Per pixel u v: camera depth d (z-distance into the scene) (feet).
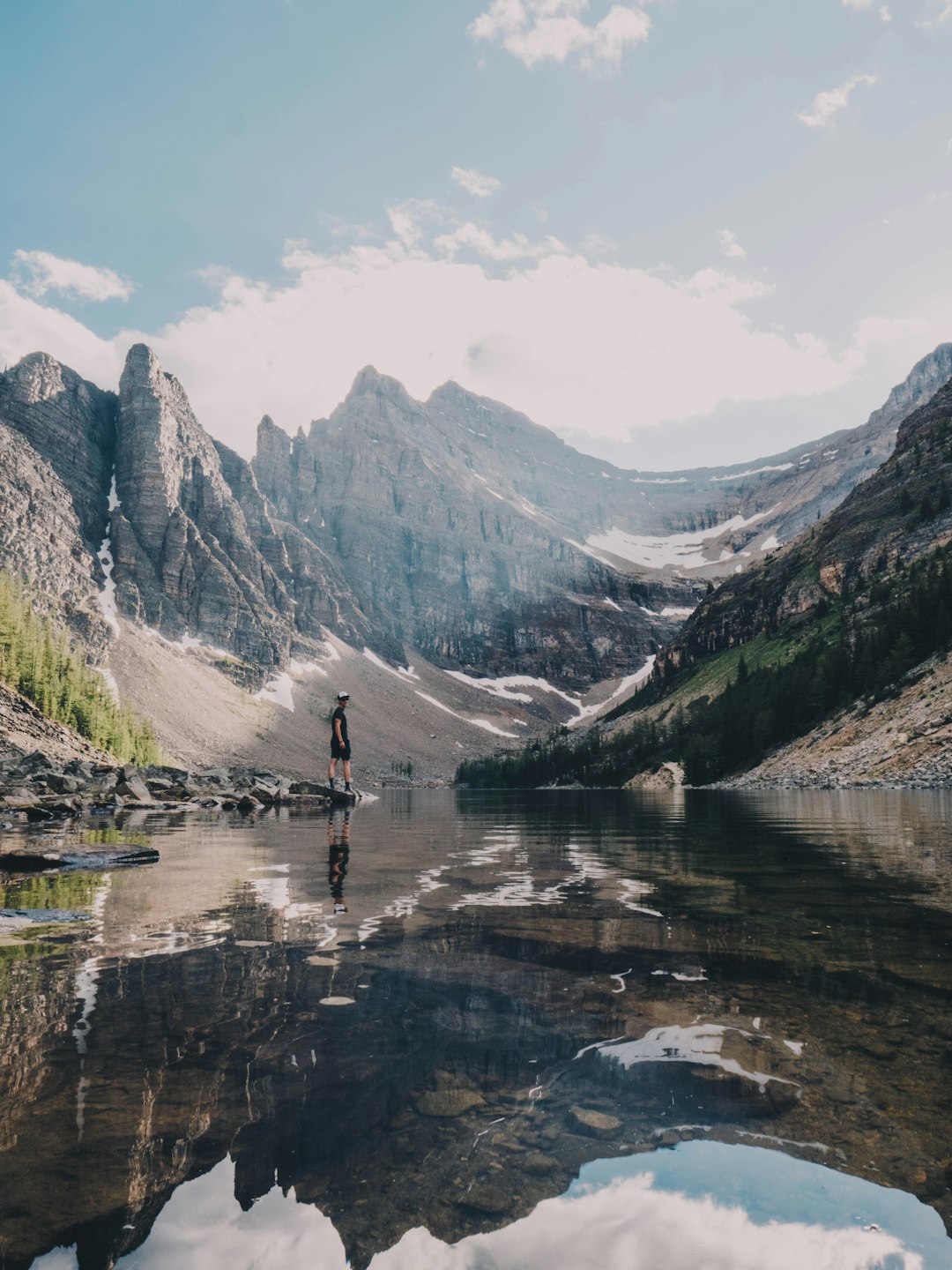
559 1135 8.70
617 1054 11.10
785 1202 7.27
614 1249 6.46
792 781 249.34
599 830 62.54
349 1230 6.82
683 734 458.09
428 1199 7.31
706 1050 11.27
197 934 19.27
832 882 28.96
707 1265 6.12
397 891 26.84
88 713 390.63
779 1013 12.98
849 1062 10.77
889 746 222.48
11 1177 7.70
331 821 76.84
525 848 45.42
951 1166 8.01
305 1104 9.41
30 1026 12.21
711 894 25.95
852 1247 6.51
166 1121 8.92
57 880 29.91
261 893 26.45
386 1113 9.17
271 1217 7.00
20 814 81.61
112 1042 11.44
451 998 13.80
